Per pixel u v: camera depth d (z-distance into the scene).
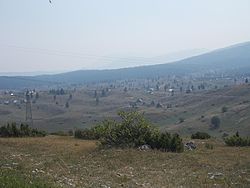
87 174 21.14
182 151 30.38
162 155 27.75
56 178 18.94
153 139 31.59
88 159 26.36
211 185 18.59
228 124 142.50
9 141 36.09
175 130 146.62
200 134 46.22
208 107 188.62
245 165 23.70
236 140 35.72
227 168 23.00
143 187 18.14
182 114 186.38
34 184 13.33
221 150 31.27
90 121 186.75
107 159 26.25
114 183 18.92
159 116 184.50
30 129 46.69
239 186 18.44
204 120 154.38
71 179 19.20
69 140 39.69
